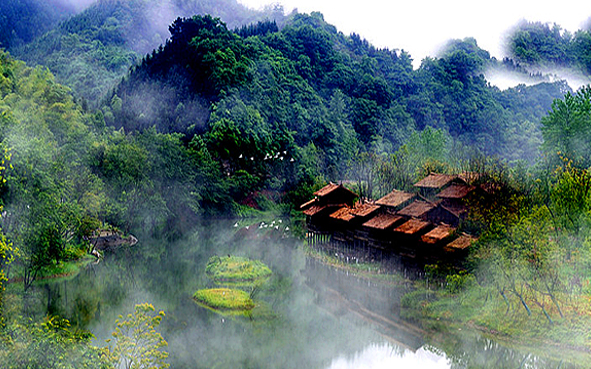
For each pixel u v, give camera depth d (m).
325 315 60.34
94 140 112.12
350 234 88.75
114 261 84.25
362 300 66.00
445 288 63.97
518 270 52.38
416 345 50.97
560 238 56.47
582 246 54.59
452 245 64.19
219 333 53.12
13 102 102.12
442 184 83.62
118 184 101.44
